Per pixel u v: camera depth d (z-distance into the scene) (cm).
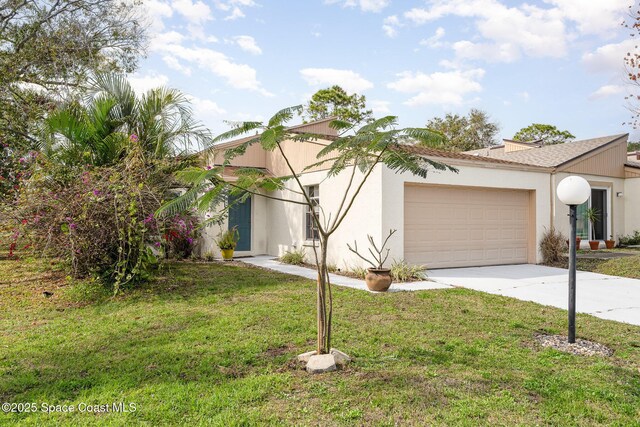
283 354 462
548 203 1269
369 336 525
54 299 721
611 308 702
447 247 1127
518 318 623
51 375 405
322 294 436
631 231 1675
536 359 453
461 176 1111
